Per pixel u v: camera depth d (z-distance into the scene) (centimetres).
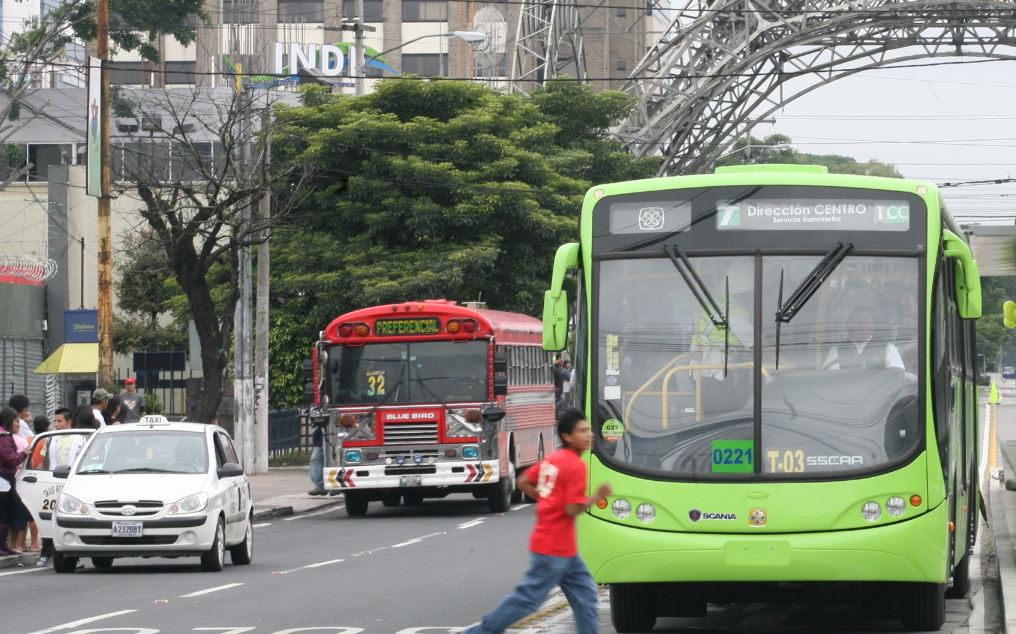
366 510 7944
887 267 3341
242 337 10212
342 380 7519
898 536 3180
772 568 3189
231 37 17038
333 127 11769
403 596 4341
